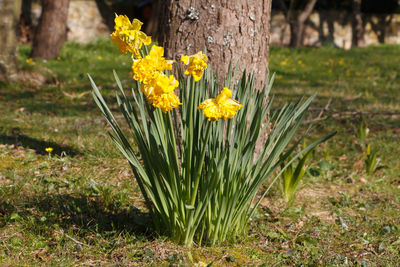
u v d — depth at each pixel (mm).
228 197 2555
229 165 2443
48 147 4656
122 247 2654
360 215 3484
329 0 23422
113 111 6504
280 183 3926
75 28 18562
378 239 3033
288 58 15570
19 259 2480
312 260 2674
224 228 2656
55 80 9125
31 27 17609
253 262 2580
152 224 2959
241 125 2436
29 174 3881
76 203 3285
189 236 2617
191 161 2482
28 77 8914
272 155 2510
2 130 5211
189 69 2125
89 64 11648
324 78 11281
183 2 3199
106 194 3396
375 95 8828
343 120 6578
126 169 4164
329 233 3092
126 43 2146
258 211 3400
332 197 3859
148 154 2465
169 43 3242
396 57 16516
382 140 5648
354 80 10984
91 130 5355
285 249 2830
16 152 4438
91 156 4449
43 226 2863
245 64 3322
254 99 2576
